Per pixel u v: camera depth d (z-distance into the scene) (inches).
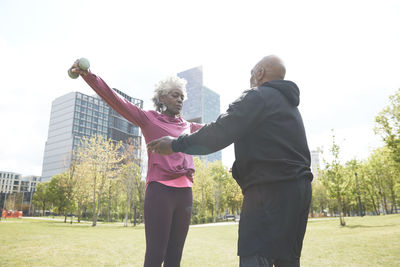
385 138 646.5
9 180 4227.4
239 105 42.4
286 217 40.0
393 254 184.5
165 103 85.1
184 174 75.8
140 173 968.3
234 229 610.5
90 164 929.5
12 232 378.9
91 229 578.6
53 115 3764.8
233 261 173.2
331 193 624.7
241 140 45.6
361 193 1322.6
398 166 686.5
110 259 173.2
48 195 1736.0
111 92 68.6
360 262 159.8
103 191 1016.2
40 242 262.7
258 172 42.3
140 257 182.7
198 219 1279.5
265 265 38.9
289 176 41.1
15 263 152.2
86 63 61.4
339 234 370.6
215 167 1501.0
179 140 45.4
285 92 47.3
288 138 43.6
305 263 159.9
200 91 6215.6
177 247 75.7
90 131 3587.6
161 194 71.2
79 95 3609.7
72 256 182.2
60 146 3508.9
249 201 43.0
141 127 78.7
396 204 1401.3
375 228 438.6
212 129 41.4
